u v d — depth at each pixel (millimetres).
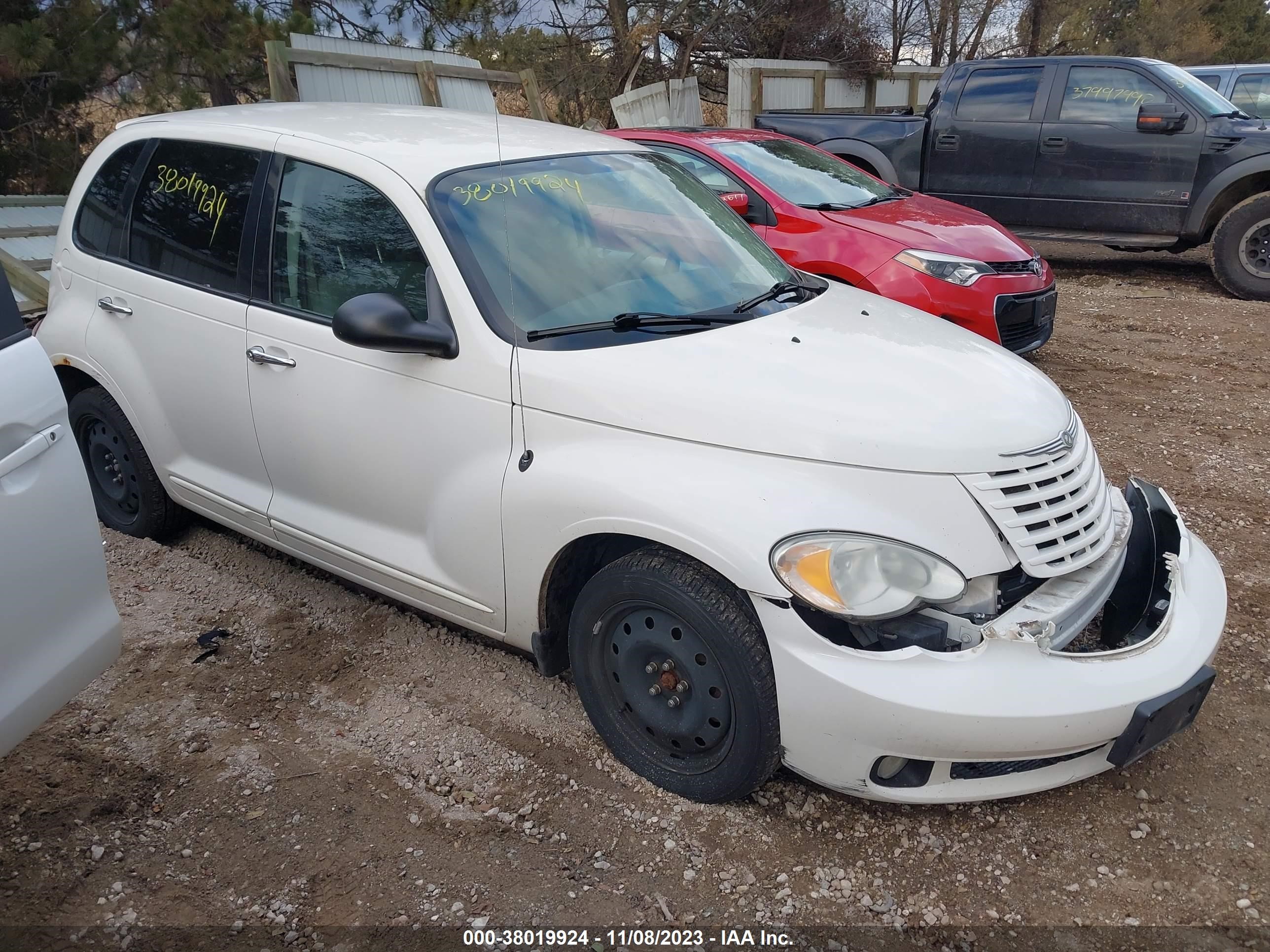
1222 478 5297
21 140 9969
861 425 2711
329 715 3377
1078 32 28375
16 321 2408
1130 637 2979
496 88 10281
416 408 3223
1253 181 9461
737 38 18953
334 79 8234
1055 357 7590
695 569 2729
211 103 10836
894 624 2623
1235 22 32844
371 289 3361
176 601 4074
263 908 2600
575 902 2611
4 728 2291
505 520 3045
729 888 2652
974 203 10594
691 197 4055
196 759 3148
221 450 3914
